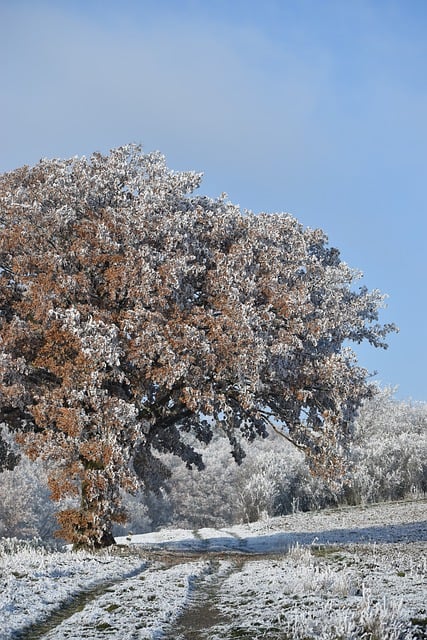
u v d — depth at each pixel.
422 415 85.44
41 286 24.06
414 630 9.39
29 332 24.58
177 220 25.34
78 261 24.81
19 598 12.00
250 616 10.78
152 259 24.16
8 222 26.23
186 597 12.75
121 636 9.62
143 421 25.64
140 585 14.04
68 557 19.06
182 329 23.56
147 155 29.12
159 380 23.16
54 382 25.97
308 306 25.39
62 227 25.34
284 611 10.85
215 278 25.14
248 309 23.98
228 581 14.94
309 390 26.92
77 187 26.67
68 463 23.50
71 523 24.33
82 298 24.53
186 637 9.84
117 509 24.70
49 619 11.09
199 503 96.50
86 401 23.28
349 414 27.19
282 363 24.98
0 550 21.88
